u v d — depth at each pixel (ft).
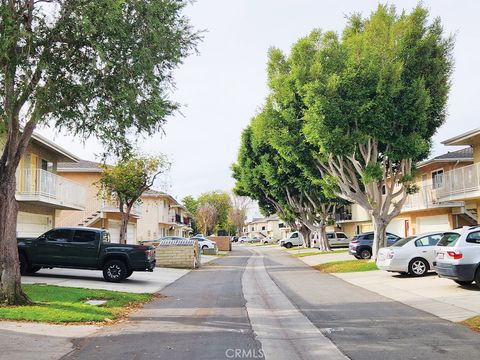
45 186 82.23
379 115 71.31
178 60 42.11
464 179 85.20
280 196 146.30
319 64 75.51
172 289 57.47
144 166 100.89
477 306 37.35
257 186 157.79
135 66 38.75
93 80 39.11
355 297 46.19
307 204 147.33
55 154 98.94
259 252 181.16
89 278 64.39
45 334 29.17
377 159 82.38
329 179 88.99
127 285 59.31
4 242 39.04
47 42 37.91
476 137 83.56
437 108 75.82
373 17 77.41
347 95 72.84
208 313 38.29
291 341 27.40
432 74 75.05
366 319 34.09
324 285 57.93
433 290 47.83
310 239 176.65
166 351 25.05
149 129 44.55
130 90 39.22
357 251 97.50
